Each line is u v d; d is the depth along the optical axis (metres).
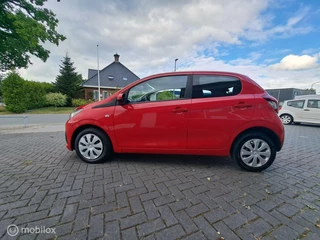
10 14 8.29
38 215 1.67
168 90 2.85
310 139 5.49
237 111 2.67
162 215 1.72
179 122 2.76
